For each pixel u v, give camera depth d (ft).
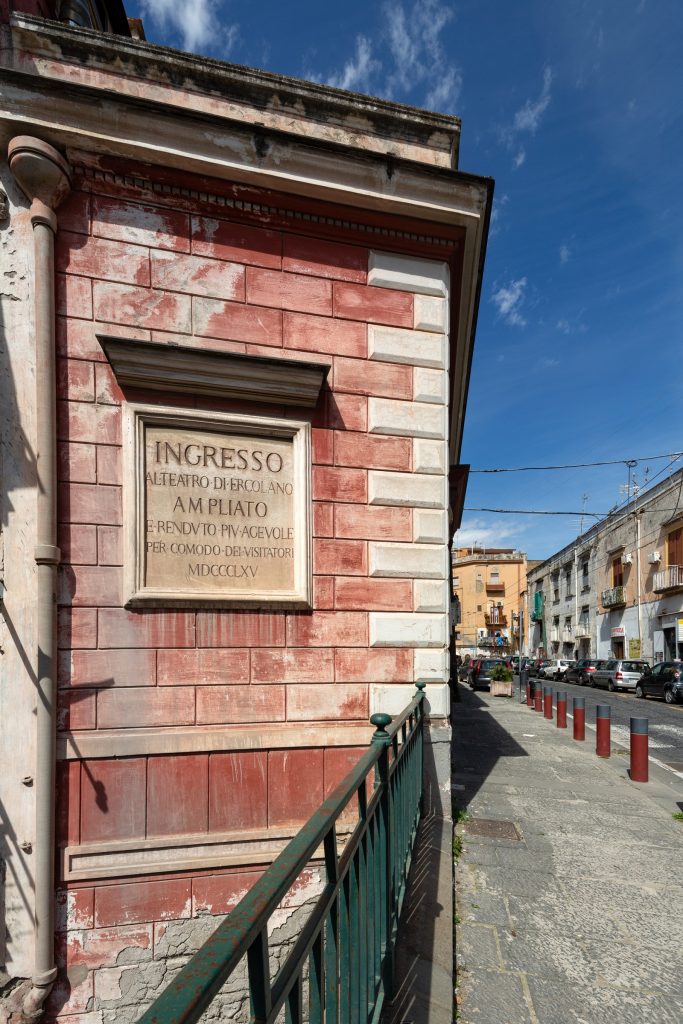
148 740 13.38
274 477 15.02
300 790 14.39
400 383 16.39
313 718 14.76
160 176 14.55
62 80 13.29
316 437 15.56
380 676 15.47
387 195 15.79
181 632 13.97
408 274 16.71
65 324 13.94
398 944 9.96
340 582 15.37
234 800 13.91
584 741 33.94
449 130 17.07
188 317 14.79
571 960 10.77
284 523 14.98
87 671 13.32
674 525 86.02
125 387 14.10
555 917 12.34
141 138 14.01
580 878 14.26
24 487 13.20
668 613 88.22
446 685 16.15
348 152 15.30
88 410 13.91
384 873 8.36
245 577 14.51
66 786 12.98
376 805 7.98
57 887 12.74
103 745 13.12
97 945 12.81
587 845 16.43
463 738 34.14
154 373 14.02
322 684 14.93
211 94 15.34
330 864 5.57
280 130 14.70
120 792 13.23
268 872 4.15
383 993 8.24
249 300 15.29
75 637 13.32
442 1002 8.82
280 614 14.75
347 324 16.11
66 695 13.15
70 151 13.88
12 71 13.15
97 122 13.74
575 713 34.55
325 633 15.08
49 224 13.67
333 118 16.33
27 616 12.92
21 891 12.41
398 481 16.10
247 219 15.42
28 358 13.51
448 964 9.88
